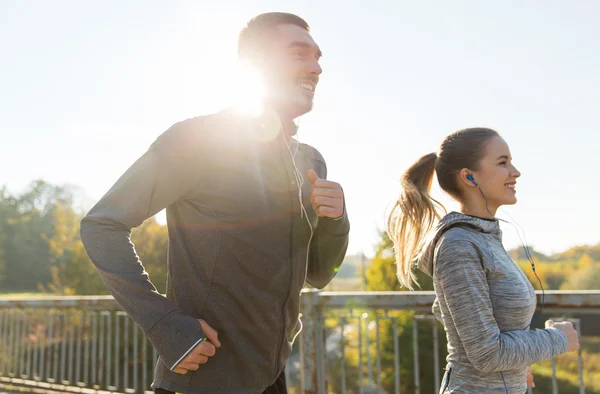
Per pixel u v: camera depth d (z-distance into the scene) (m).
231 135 1.56
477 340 1.61
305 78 1.69
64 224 26.52
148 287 1.41
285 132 1.70
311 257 1.88
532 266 1.88
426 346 8.61
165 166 1.48
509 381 1.69
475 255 1.69
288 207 1.60
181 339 1.37
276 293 1.57
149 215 1.50
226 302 1.51
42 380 4.98
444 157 1.96
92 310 4.70
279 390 1.71
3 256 70.25
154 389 1.57
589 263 19.47
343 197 1.64
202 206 1.53
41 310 5.09
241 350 1.52
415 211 2.12
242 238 1.51
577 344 1.77
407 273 2.17
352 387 8.62
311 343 3.44
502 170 1.86
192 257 1.54
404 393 8.56
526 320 1.74
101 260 1.40
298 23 1.72
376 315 3.36
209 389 1.48
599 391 9.05
